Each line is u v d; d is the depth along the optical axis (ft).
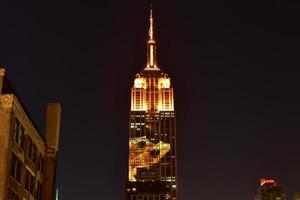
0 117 192.24
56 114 269.64
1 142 189.26
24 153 213.66
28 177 223.71
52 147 260.42
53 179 255.91
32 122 226.58
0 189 184.03
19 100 204.23
